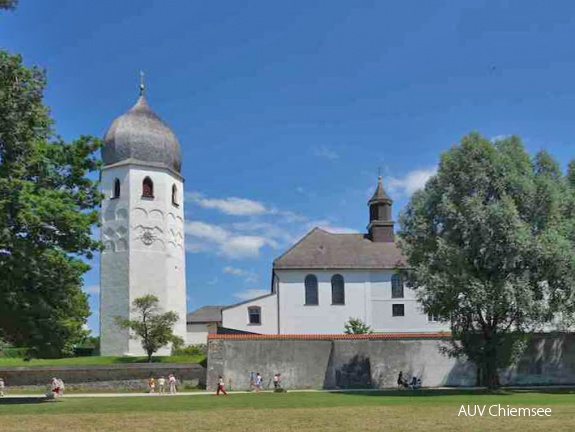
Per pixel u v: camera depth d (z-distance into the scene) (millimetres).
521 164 41281
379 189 74375
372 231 72875
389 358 47844
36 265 32312
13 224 31188
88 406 30359
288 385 47500
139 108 73812
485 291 38281
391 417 23969
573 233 40375
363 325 65938
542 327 47562
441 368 47750
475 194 40062
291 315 67188
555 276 39656
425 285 40719
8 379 46469
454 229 40219
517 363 47344
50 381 46688
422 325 67812
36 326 34344
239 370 47250
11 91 29500
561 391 40719
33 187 31656
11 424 22562
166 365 47750
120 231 68812
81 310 68438
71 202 33344
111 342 66438
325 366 47875
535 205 40219
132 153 70438
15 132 29953
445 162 41625
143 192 70000
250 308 67125
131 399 36312
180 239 72812
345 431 20000
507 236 37875
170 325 63125
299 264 68375
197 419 23797
